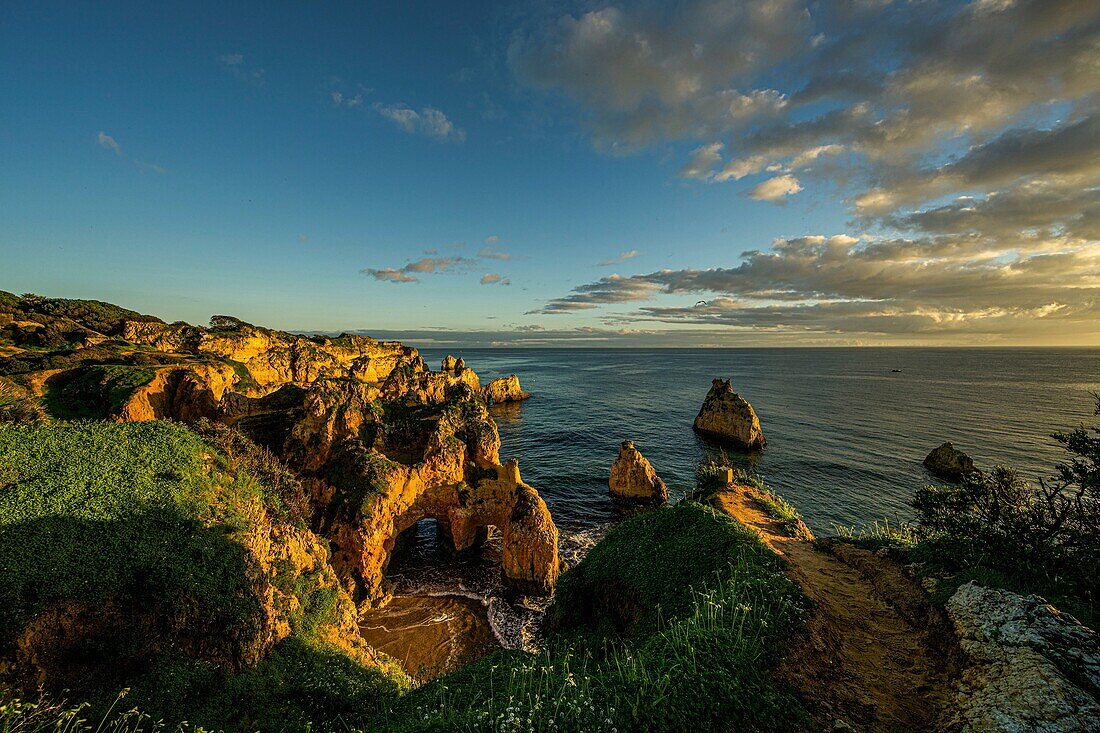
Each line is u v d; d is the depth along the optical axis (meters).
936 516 15.98
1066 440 13.15
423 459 35.38
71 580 12.42
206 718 12.06
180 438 18.95
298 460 34.72
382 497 31.56
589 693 8.59
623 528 22.19
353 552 30.12
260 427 47.53
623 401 122.62
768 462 62.88
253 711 12.86
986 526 14.17
